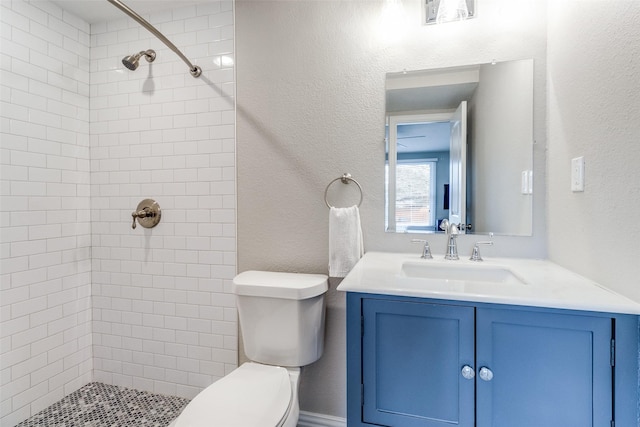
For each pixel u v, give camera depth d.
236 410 1.03
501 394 0.85
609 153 0.86
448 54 1.38
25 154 1.58
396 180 1.45
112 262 1.85
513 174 1.33
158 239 1.77
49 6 1.67
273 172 1.58
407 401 0.93
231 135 1.64
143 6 1.69
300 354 1.32
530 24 1.30
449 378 0.89
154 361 1.79
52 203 1.70
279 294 1.30
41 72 1.64
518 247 1.33
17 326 1.55
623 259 0.81
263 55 1.58
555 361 0.81
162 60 1.73
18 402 1.55
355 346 0.96
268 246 1.60
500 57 1.33
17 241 1.55
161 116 1.74
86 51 1.85
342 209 1.37
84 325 1.86
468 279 1.22
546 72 1.28
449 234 1.33
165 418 1.59
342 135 1.50
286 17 1.55
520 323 0.83
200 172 1.69
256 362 1.38
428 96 1.41
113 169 1.83
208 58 1.66
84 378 1.86
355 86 1.47
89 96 1.87
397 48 1.43
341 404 1.51
